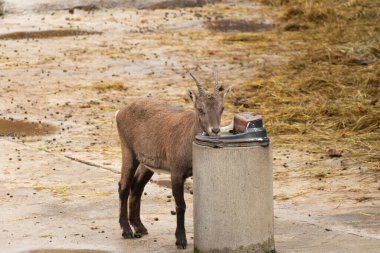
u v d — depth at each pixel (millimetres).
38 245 20812
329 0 59656
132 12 60781
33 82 42375
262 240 19062
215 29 56312
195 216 19406
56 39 52594
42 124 35062
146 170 21656
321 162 28203
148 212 23578
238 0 64938
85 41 52094
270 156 19109
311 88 38250
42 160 29422
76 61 46781
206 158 18859
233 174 18750
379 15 55000
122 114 21766
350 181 26000
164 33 54781
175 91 40406
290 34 53844
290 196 24750
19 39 52688
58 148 31219
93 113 36969
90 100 39125
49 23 57219
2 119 35812
